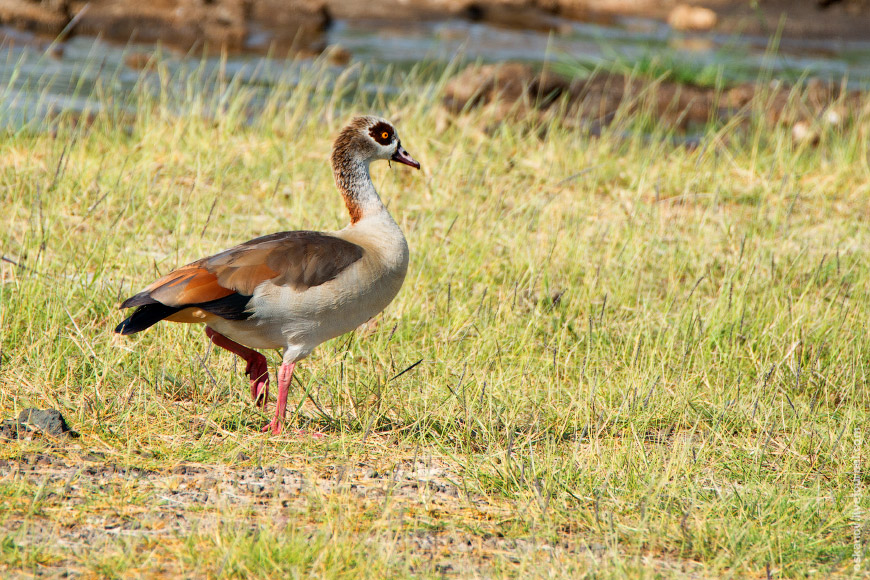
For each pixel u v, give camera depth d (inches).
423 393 392.5
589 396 387.9
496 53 1339.8
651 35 1582.2
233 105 776.3
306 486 311.3
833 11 1747.0
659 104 1058.7
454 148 729.6
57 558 254.1
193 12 1331.2
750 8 1740.9
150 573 249.9
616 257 556.7
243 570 251.3
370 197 392.2
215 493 301.1
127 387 370.9
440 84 863.7
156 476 310.5
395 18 1552.7
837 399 427.5
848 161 791.1
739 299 490.3
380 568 255.0
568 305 498.3
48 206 556.7
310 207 596.4
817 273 527.8
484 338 444.5
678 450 357.4
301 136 747.4
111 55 1132.5
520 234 569.3
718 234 616.4
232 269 338.3
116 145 695.7
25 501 283.4
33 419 329.7
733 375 439.5
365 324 453.4
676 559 282.4
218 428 348.2
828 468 357.7
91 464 313.4
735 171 757.3
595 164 742.5
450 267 518.0
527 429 375.9
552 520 299.9
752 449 361.7
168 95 870.4
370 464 335.3
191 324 423.5
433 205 620.1
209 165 651.5
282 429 353.7
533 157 749.9
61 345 390.3
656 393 404.2
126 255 491.5
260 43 1290.6
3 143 669.9
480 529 291.0
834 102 983.6
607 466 338.6
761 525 301.1
